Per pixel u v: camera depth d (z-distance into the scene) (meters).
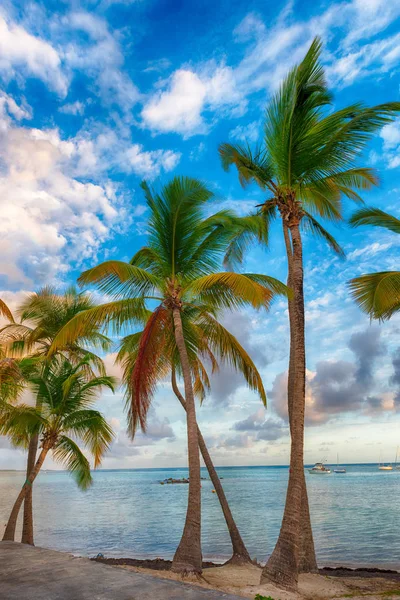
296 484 10.30
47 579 5.50
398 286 11.73
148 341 12.39
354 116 11.73
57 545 25.17
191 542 11.15
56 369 17.39
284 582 9.59
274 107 12.54
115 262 12.09
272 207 14.70
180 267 13.95
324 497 60.34
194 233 13.84
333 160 12.24
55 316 18.59
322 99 12.37
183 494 78.00
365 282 12.56
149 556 21.52
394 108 10.88
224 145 13.33
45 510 48.50
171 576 10.55
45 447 16.25
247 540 26.22
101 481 167.75
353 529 29.30
